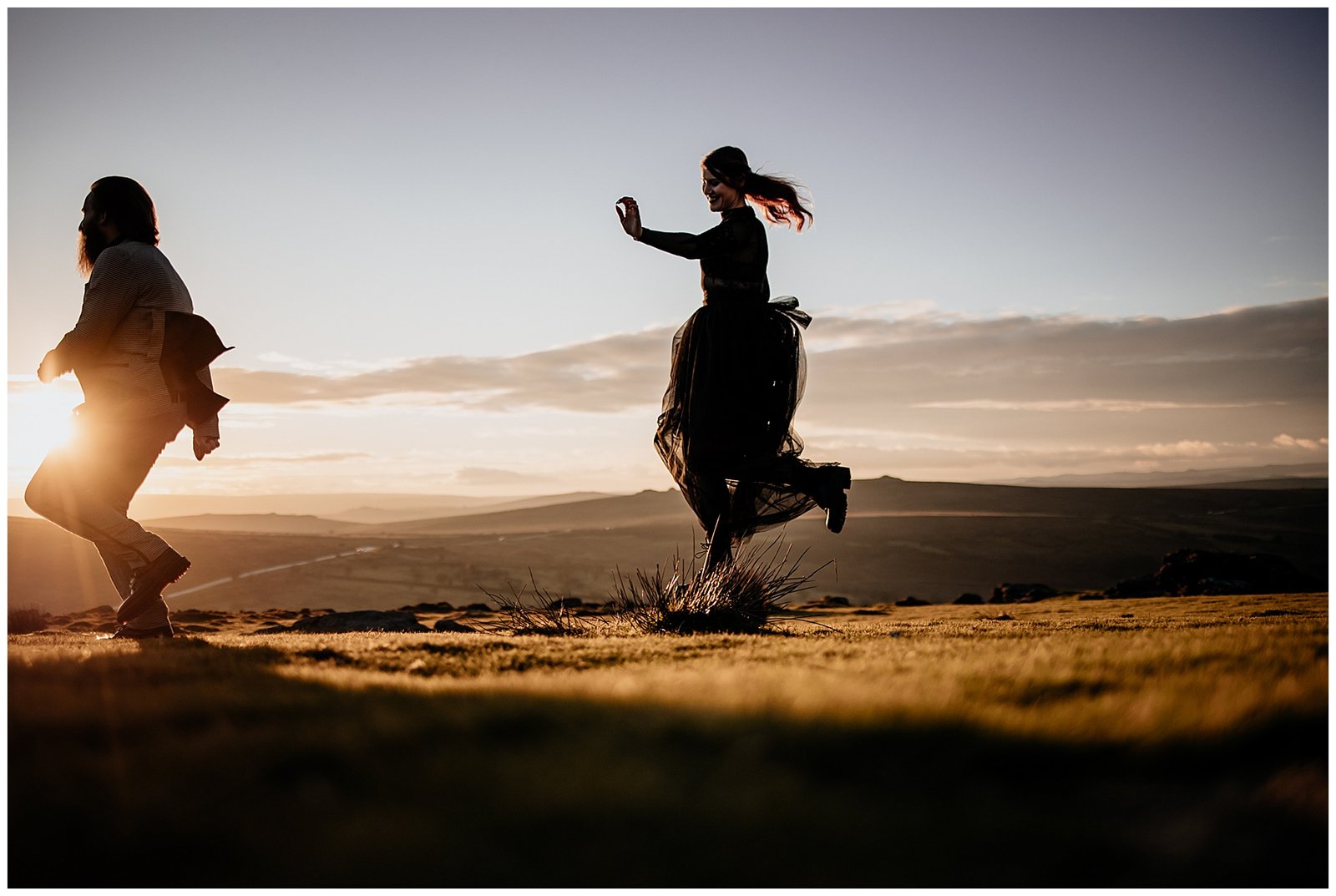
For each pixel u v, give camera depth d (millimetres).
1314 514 177125
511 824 1331
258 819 1356
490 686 2434
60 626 14148
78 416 5094
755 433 6738
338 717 1935
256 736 1747
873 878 1215
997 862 1270
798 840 1306
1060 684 2312
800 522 168250
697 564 7047
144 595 5234
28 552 110688
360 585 135625
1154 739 1704
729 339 6688
